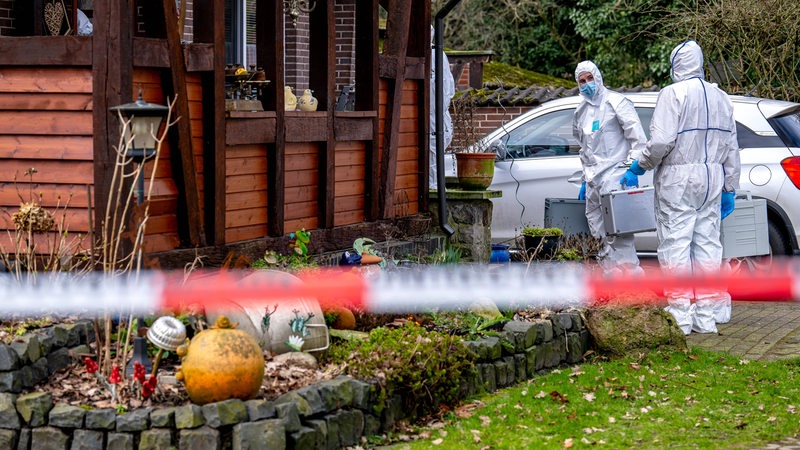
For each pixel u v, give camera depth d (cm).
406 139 1219
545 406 802
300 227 1026
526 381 878
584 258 1063
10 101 808
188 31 1349
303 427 661
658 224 1108
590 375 893
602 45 2941
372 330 820
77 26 1154
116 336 745
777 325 1130
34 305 751
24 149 807
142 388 664
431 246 1218
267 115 946
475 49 3238
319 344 775
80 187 801
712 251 1102
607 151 1174
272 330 761
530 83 2448
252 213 952
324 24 1038
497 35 3269
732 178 1120
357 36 1110
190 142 844
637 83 2911
